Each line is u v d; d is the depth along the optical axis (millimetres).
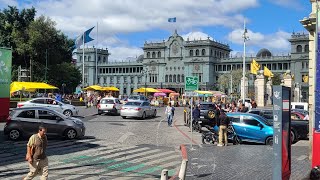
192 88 18984
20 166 12383
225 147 17328
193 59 135500
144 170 12312
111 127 24594
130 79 150875
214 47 136625
